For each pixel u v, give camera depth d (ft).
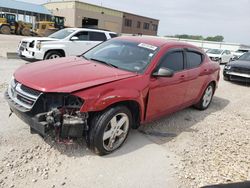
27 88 10.96
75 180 10.09
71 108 10.57
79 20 176.14
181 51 16.25
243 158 13.24
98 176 10.47
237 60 38.91
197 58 18.33
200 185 10.63
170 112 16.17
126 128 12.60
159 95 14.17
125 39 16.42
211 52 77.51
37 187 9.50
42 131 10.26
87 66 13.08
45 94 10.43
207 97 20.80
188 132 15.81
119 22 204.54
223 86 33.55
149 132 15.10
